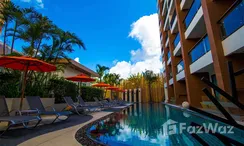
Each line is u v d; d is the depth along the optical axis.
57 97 8.88
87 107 8.26
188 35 11.20
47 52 8.31
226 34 6.52
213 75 10.62
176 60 17.09
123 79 30.48
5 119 3.56
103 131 4.67
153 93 26.95
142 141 3.70
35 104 5.25
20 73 7.25
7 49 9.16
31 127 4.31
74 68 15.96
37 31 7.43
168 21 19.80
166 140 3.77
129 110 11.73
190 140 3.76
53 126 4.62
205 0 7.54
